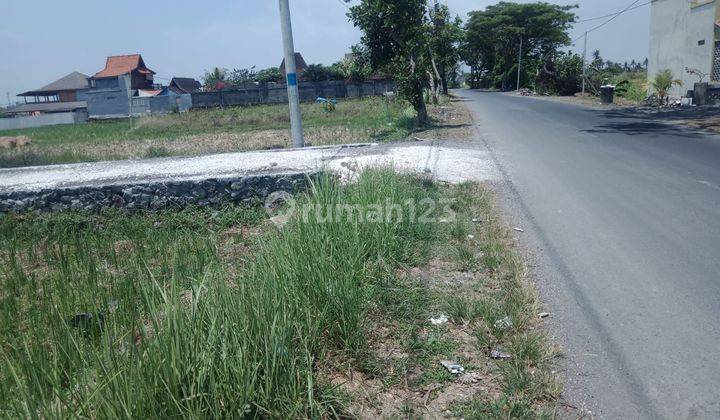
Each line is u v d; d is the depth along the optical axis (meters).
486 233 6.26
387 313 4.23
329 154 11.91
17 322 4.32
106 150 18.23
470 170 10.24
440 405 3.21
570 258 5.57
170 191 8.29
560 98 37.84
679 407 3.18
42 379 2.96
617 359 3.67
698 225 6.61
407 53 18.06
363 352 3.65
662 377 3.47
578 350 3.79
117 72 69.19
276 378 2.98
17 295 5.13
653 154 11.79
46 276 5.71
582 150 12.62
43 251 6.75
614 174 9.76
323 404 3.09
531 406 3.17
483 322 4.11
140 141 21.73
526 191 8.58
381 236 5.43
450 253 5.57
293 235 4.87
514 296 4.49
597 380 3.44
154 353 2.70
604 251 5.76
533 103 31.56
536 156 11.89
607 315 4.30
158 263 5.90
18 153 17.95
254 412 2.85
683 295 4.64
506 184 9.08
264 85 56.94
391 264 5.14
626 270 5.22
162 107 49.16
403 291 4.58
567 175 9.76
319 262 4.15
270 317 3.25
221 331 3.01
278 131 23.17
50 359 3.30
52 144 23.06
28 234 7.62
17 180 9.18
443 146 13.41
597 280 5.00
